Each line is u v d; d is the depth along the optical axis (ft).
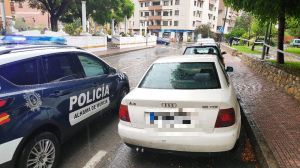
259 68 39.29
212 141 10.09
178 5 233.55
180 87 12.03
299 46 120.06
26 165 9.69
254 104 20.40
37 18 155.53
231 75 36.83
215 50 31.99
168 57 15.49
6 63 9.61
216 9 275.80
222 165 11.97
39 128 10.42
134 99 10.90
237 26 200.85
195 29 231.50
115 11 112.16
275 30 82.07
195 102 10.16
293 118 16.94
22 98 9.52
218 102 10.11
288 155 11.80
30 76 10.49
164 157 12.73
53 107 11.01
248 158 12.72
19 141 9.18
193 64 13.82
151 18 254.47
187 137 10.25
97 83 15.02
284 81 26.25
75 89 12.71
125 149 13.69
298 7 29.89
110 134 15.74
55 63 12.14
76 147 13.91
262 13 30.86
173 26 240.73
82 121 13.38
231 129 10.28
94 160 12.46
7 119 8.80
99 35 87.66
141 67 48.34
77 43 68.95
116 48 101.19
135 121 11.02
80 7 93.91
